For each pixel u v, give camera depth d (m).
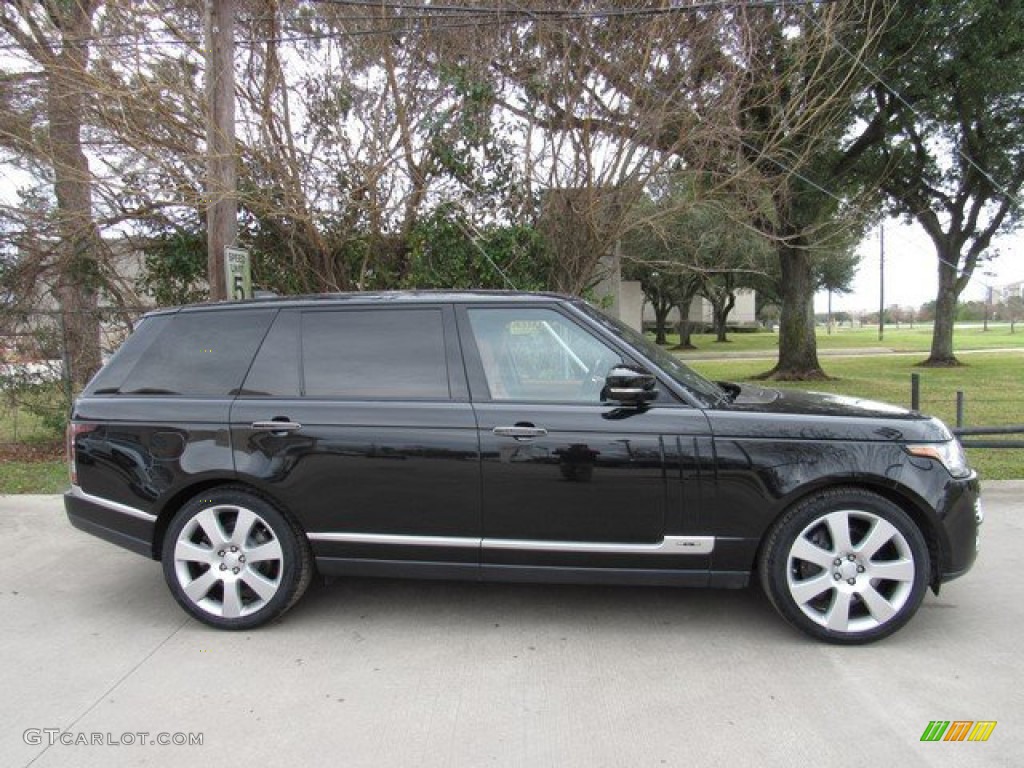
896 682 3.14
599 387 3.69
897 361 22.50
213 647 3.58
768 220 14.71
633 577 3.55
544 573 3.59
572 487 3.50
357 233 9.47
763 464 3.42
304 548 3.77
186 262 9.26
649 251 13.79
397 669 3.32
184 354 3.97
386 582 4.43
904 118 15.36
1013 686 3.10
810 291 17.77
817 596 3.47
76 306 9.45
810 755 2.63
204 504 3.76
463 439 3.55
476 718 2.90
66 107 8.27
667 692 3.08
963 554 3.45
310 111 9.03
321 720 2.90
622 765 2.58
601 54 9.12
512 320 3.79
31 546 5.28
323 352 3.83
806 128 11.77
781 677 3.20
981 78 13.36
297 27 8.96
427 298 3.86
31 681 3.26
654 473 3.46
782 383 16.58
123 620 3.95
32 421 9.69
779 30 10.12
